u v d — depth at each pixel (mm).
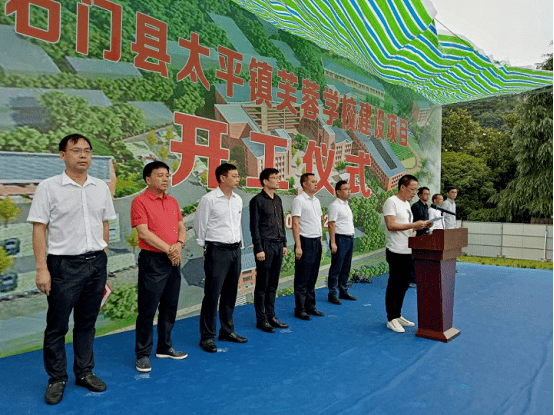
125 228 3635
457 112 21297
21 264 3021
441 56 5082
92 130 3395
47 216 2260
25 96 3029
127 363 2916
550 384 2684
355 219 6711
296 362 3023
